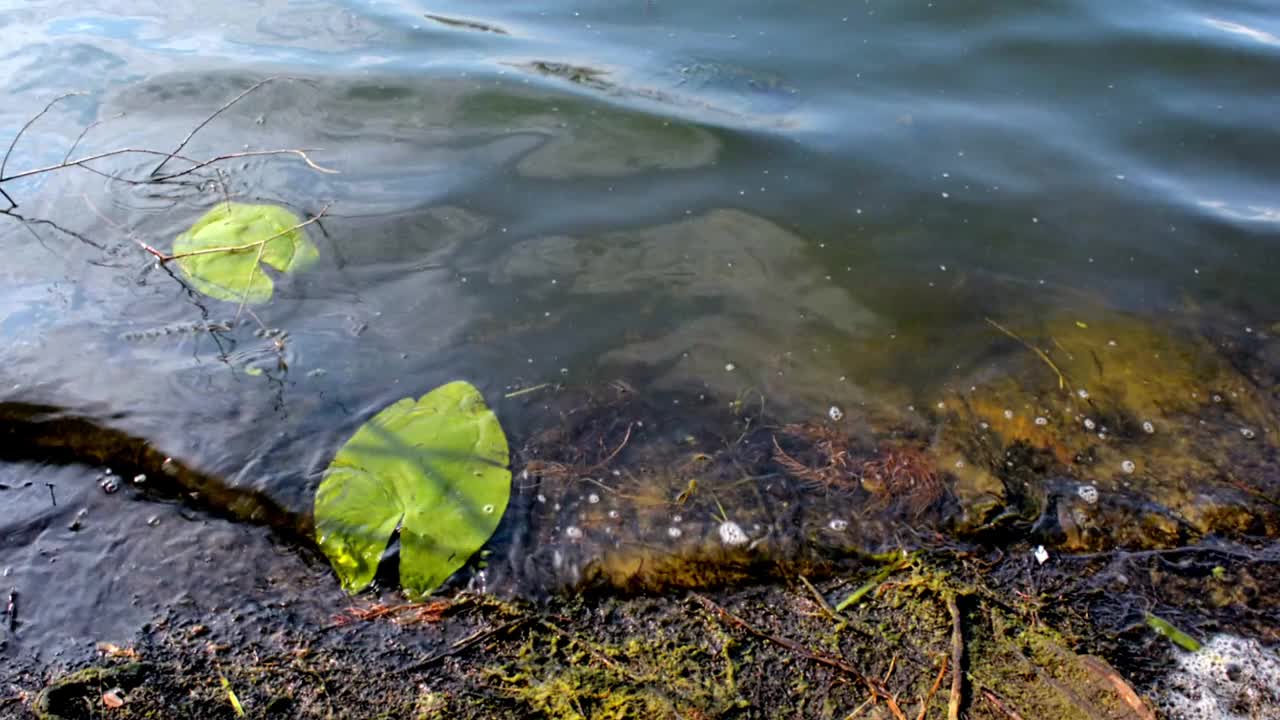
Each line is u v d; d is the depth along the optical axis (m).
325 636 1.23
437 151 1.81
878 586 1.30
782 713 1.19
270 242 1.61
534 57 2.07
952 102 1.96
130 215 1.66
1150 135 1.89
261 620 1.24
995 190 1.78
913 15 2.20
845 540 1.34
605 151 1.83
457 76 1.99
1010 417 1.47
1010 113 1.94
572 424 1.42
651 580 1.29
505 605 1.26
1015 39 2.12
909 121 1.92
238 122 1.85
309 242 1.62
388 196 1.71
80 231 1.63
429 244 1.64
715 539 1.33
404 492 1.33
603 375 1.48
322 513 1.31
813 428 1.44
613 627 1.25
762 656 1.23
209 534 1.30
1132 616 1.28
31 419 1.39
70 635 1.22
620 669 1.22
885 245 1.68
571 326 1.53
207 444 1.38
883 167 1.82
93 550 1.28
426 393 1.44
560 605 1.27
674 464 1.39
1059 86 2.00
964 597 1.29
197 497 1.33
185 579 1.27
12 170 1.72
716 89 1.98
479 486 1.34
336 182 1.73
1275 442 1.46
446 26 2.18
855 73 2.04
